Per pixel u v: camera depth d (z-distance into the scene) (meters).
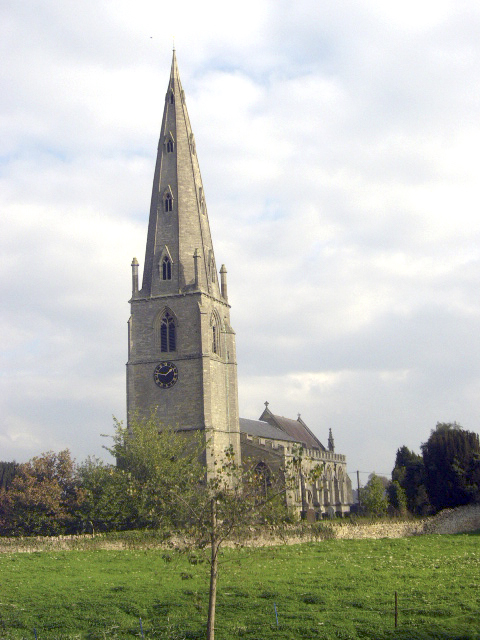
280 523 37.09
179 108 119.88
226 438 112.81
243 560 60.50
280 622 40.41
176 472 88.50
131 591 50.03
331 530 77.19
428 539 77.25
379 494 116.31
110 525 84.88
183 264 112.69
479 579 50.16
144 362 110.44
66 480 94.19
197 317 109.62
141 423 100.19
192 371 108.31
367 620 39.91
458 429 112.19
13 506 89.50
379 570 55.25
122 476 86.25
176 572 57.22
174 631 40.31
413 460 123.44
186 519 37.41
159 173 117.19
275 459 117.50
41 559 64.62
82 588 51.44
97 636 40.38
